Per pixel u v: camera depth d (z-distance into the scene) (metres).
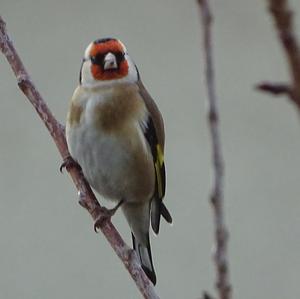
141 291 5.78
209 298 3.28
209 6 3.36
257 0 14.52
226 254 3.24
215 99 3.41
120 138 8.17
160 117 8.60
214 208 3.31
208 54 3.39
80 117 8.16
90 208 7.17
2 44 6.97
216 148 3.38
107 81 8.24
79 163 8.09
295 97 2.33
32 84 7.09
